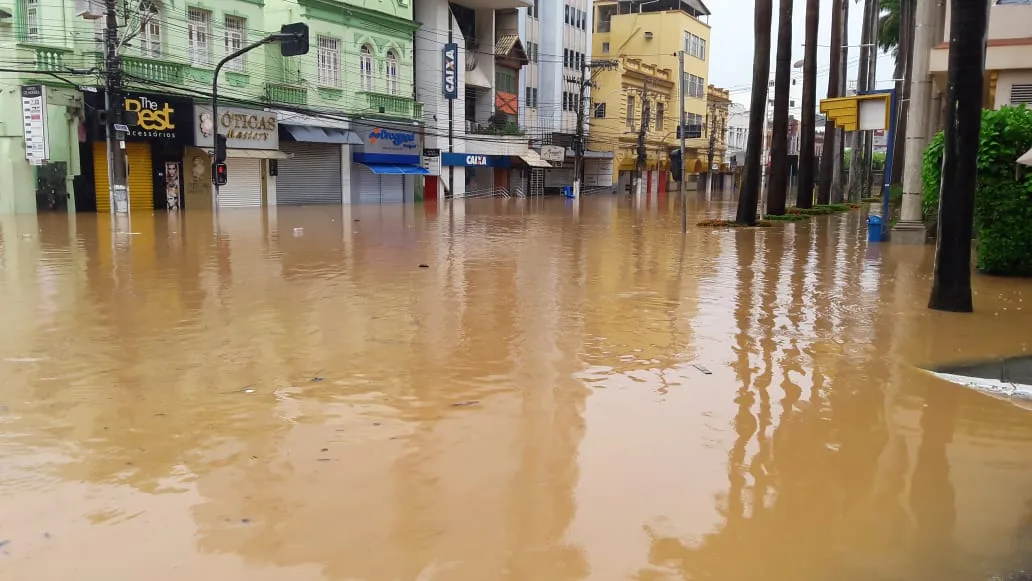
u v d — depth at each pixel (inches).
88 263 523.8
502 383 253.4
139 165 1054.4
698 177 2960.1
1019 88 658.2
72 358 278.1
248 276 478.0
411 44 1531.7
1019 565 141.2
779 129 1083.3
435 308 382.0
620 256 618.8
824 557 143.4
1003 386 254.8
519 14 1994.3
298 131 1277.1
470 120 1841.8
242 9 1157.1
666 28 2591.0
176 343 303.0
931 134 743.7
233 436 201.5
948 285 380.5
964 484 176.9
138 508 158.9
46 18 935.0
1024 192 460.4
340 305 386.6
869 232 739.4
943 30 732.7
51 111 949.8
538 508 161.5
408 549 143.3
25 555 138.9
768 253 646.5
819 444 201.2
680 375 265.4
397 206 1421.0
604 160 2347.4
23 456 186.1
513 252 639.8
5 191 949.8
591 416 221.3
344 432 205.5
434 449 193.9
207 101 1092.5
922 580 135.9
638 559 141.5
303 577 133.0
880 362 284.4
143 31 1015.0
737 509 162.6
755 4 928.3
